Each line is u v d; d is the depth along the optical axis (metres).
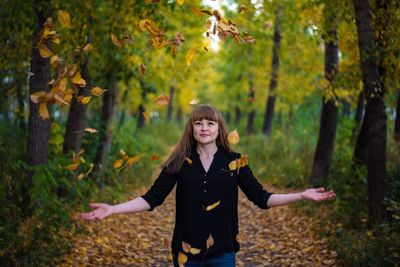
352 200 6.94
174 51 2.90
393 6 5.83
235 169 2.69
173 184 2.72
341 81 7.41
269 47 15.35
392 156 7.61
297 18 9.09
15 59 6.53
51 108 6.54
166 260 5.65
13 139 7.75
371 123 5.64
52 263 4.77
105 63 7.65
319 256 5.48
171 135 28.06
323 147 9.46
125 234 6.66
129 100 14.97
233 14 11.82
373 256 4.64
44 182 5.70
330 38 6.89
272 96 18.83
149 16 6.18
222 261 2.68
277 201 2.62
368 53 5.44
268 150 14.42
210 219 2.64
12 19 5.42
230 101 28.95
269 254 5.95
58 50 5.74
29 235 4.96
